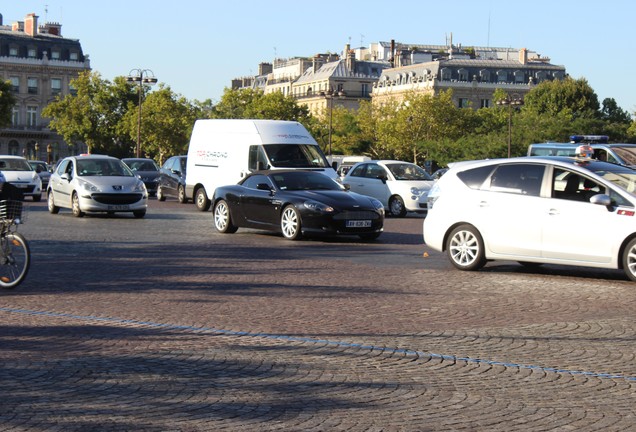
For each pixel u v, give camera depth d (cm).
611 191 1527
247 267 1653
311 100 16325
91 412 695
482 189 1647
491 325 1094
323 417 689
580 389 786
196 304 1224
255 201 2314
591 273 1636
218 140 3269
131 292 1330
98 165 3080
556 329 1072
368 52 17688
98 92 11944
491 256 1625
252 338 990
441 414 702
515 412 711
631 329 1077
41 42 13850
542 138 9425
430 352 930
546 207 1569
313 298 1288
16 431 648
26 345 944
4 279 1370
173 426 662
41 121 13850
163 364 858
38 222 2750
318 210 2184
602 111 11894
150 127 11438
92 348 930
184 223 2777
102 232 2408
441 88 14062
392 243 2203
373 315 1153
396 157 11700
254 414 694
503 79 14288
